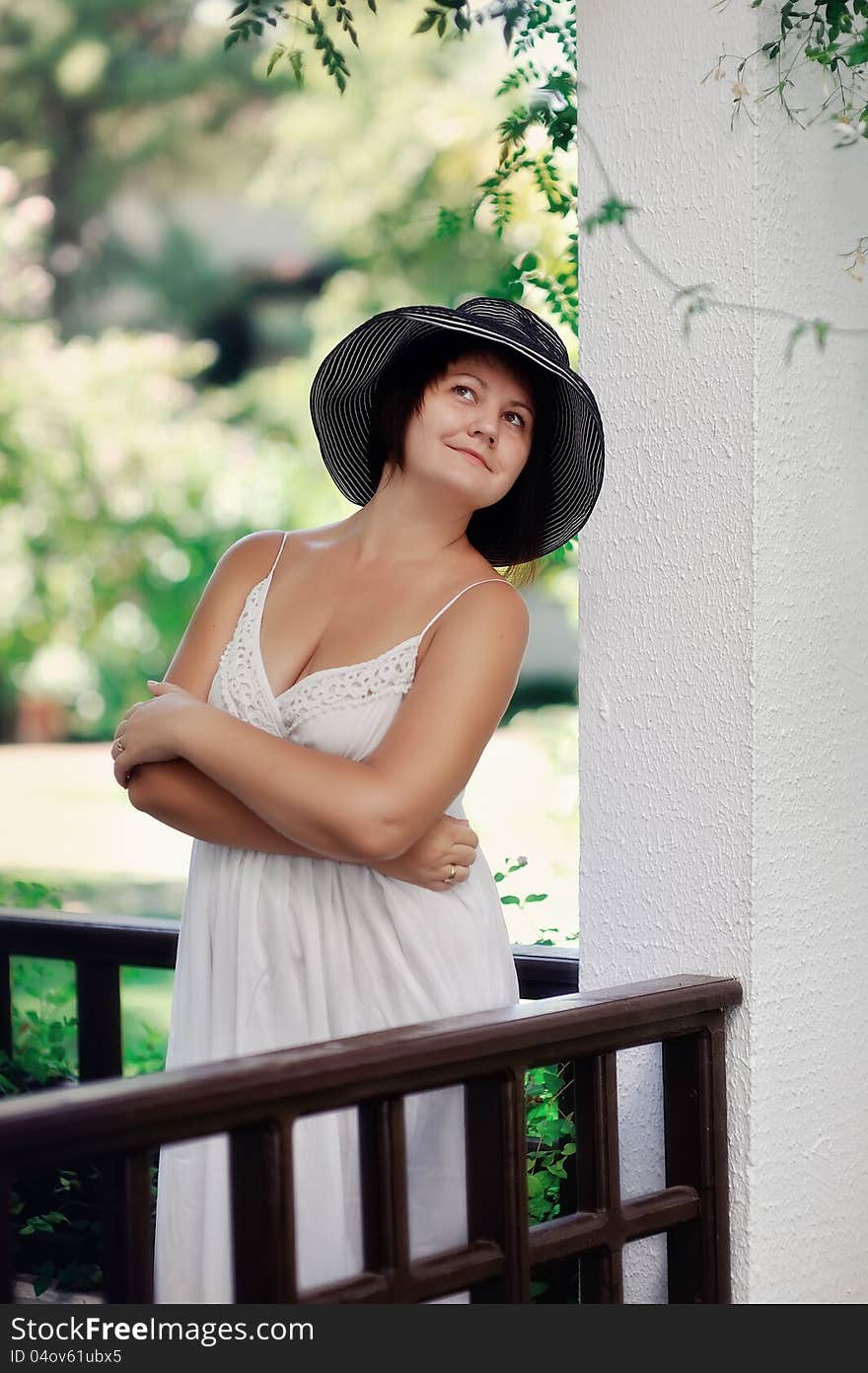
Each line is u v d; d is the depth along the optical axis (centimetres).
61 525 959
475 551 199
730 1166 190
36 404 956
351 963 183
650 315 200
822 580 199
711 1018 188
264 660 192
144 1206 131
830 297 201
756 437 189
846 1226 204
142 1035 549
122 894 774
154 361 981
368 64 949
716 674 193
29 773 984
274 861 184
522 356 190
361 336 194
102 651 984
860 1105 206
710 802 193
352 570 195
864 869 207
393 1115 147
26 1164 118
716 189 193
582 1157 175
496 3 233
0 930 273
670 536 197
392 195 959
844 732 203
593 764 205
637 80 201
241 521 980
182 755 175
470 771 181
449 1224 183
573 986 233
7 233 984
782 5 195
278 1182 135
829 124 201
